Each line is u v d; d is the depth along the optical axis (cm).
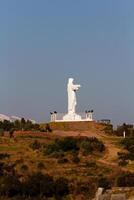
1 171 8981
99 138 12281
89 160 10325
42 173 9012
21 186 8050
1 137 11819
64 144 10850
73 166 9775
